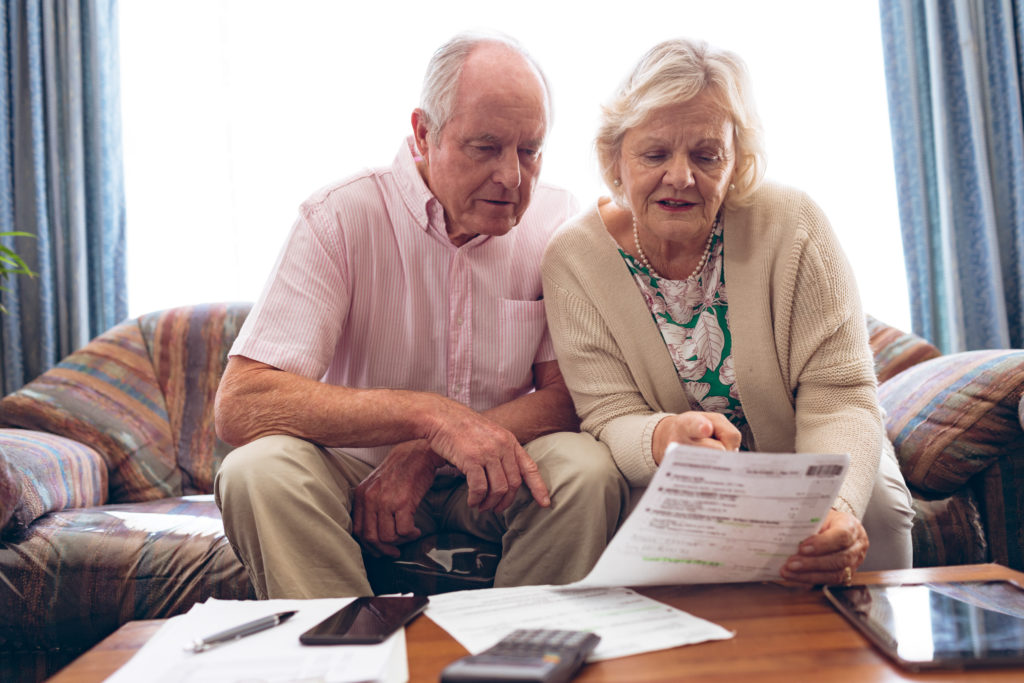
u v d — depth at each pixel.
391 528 1.47
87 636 1.72
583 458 1.38
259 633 0.89
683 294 1.52
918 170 3.05
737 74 1.35
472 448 1.38
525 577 1.41
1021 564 1.82
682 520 0.94
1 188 2.89
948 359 2.10
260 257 3.11
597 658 0.80
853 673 0.75
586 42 3.20
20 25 2.95
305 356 1.50
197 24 3.11
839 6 3.20
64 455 2.05
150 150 3.07
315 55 3.15
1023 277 2.98
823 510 0.95
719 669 0.77
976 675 0.74
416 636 0.88
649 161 1.34
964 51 3.02
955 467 1.82
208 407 2.43
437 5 3.17
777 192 1.48
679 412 1.53
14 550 1.74
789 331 1.45
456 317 1.66
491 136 1.40
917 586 1.00
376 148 3.15
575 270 1.55
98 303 2.97
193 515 1.86
